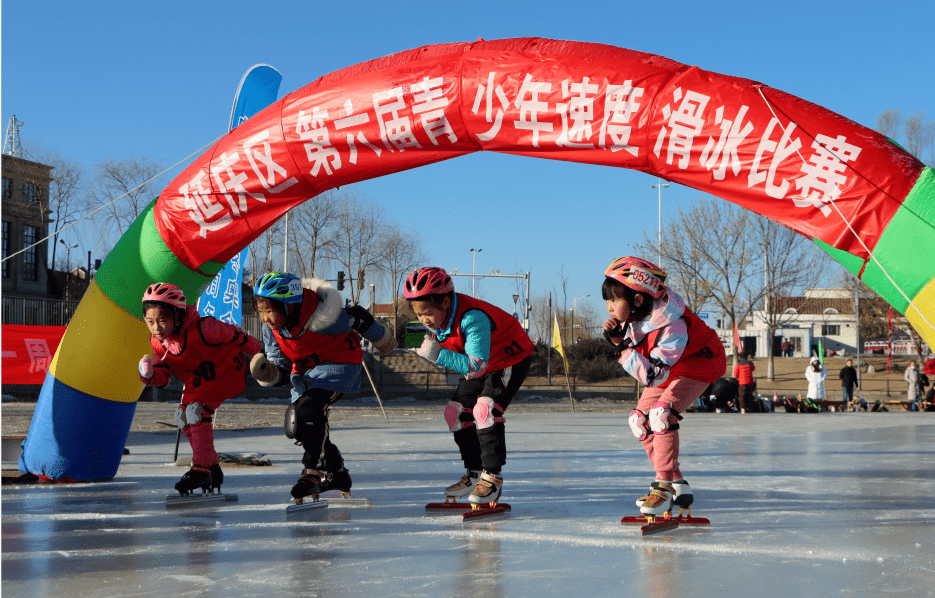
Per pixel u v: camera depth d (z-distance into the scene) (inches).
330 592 106.7
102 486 227.5
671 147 179.0
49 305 800.3
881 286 165.0
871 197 163.6
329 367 181.6
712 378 159.8
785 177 169.6
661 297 151.3
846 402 815.1
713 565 123.2
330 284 178.5
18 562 125.4
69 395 235.6
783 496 198.8
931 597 104.0
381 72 204.5
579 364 1633.9
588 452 322.0
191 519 167.6
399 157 206.7
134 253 235.6
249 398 894.4
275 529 155.6
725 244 1381.6
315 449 177.3
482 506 176.1
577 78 185.5
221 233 226.8
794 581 112.7
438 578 114.8
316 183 217.5
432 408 782.5
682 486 155.6
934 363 850.8
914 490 210.4
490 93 192.4
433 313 169.9
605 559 127.6
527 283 1950.1
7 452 293.4
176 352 187.8
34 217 1311.5
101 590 107.7
